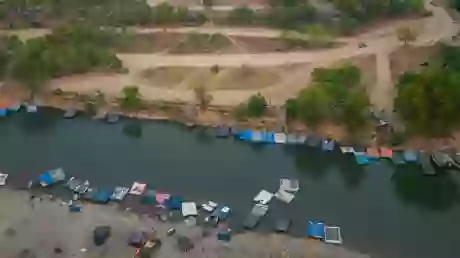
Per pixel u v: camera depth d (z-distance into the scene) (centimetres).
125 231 10425
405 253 9856
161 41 16162
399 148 12044
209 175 11888
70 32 15850
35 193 11469
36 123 13675
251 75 14638
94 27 16288
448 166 11519
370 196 11138
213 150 12575
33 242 10281
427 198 11025
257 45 15762
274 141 12519
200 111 13575
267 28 16400
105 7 17238
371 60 14900
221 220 10662
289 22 16375
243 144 12625
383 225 10456
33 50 14362
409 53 15000
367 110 12394
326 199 11088
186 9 17012
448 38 15500
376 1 16512
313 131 12600
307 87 13088
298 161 12075
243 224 10538
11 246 10212
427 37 15662
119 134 13238
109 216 10812
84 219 10756
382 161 11825
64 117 13738
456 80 11944
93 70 15162
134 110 13662
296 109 12381
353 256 9806
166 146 12800
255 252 9944
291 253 9894
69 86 14612
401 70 14575
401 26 16312
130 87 13875
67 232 10475
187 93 14250
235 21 16675
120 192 11362
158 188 11556
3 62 14762
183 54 15738
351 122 12131
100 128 13438
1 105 14100
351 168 11775
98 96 14050
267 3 17725
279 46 15662
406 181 11388
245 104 13325
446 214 10650
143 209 10969
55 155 12681
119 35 16188
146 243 10112
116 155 12625
